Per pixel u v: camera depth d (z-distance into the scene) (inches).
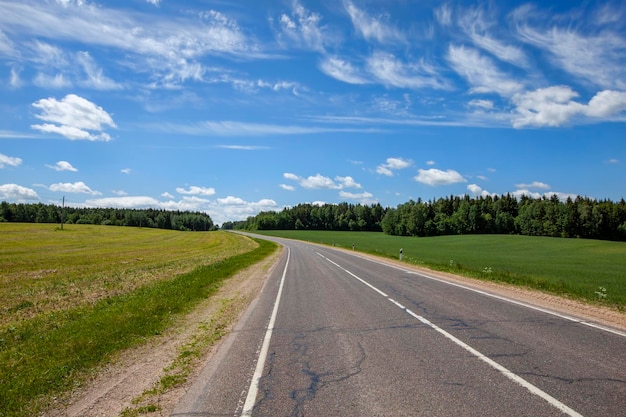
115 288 645.9
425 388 198.5
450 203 5201.8
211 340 312.0
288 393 198.2
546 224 3850.9
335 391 198.5
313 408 179.6
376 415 170.7
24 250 1731.1
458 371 222.4
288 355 262.2
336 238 4069.9
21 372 239.3
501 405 177.5
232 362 251.6
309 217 6983.3
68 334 325.4
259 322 369.4
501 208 4817.9
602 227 3506.4
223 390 205.2
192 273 792.3
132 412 185.2
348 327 336.8
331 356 257.0
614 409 172.6
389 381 209.5
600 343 276.1
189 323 381.1
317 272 858.8
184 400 194.9
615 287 639.1
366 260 1246.9
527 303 443.8
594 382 203.3
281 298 511.8
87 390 216.5
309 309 426.6
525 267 1114.1
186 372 238.2
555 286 580.1
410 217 4579.2
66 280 810.2
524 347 267.3
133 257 1457.9
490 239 3437.5
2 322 423.2
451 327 328.5
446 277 729.6
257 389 204.7
